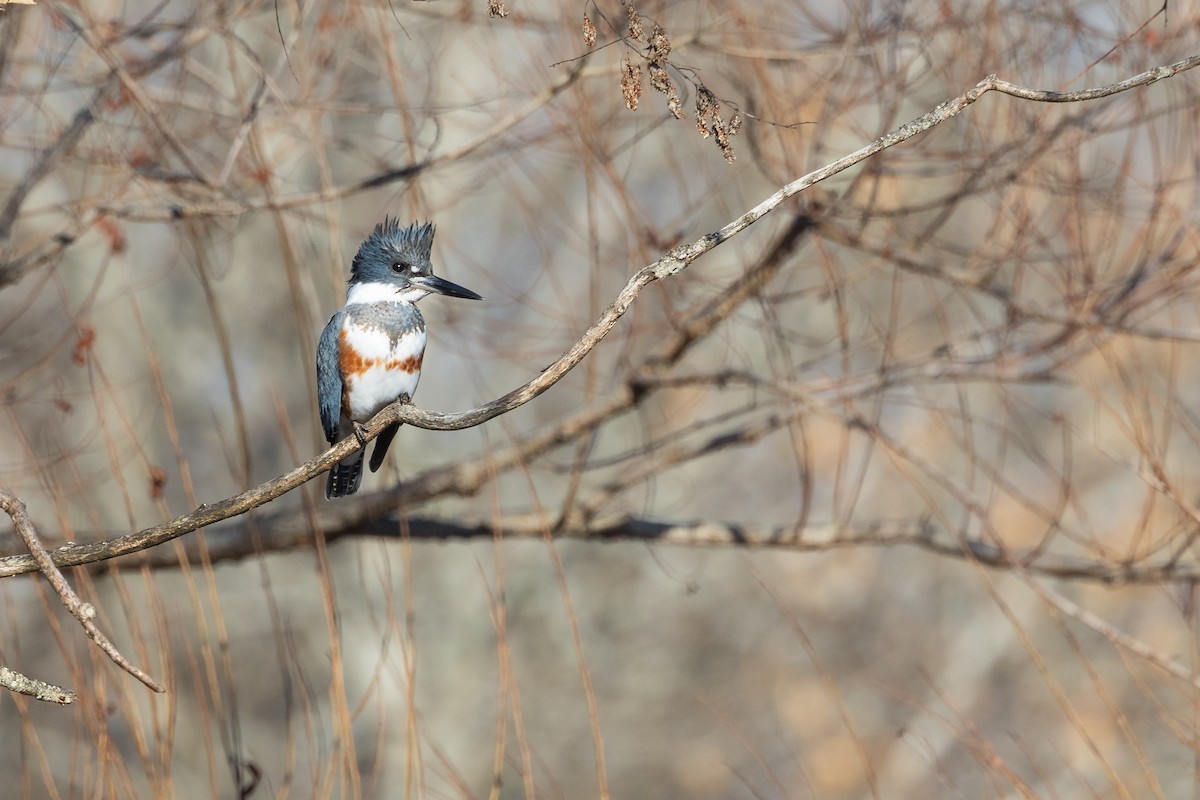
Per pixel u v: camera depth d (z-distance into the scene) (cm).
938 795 1630
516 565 2311
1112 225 1046
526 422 2128
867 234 1105
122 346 1942
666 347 1081
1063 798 1688
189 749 1991
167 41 1072
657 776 2314
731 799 2236
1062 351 1089
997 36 1002
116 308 1914
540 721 2308
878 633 2423
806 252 1230
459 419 595
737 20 987
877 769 2050
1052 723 2005
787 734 2233
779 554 2464
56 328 1180
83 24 990
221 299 2147
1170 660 951
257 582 2139
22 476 923
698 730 2331
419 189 1125
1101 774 1692
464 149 1007
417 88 1202
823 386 1077
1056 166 1023
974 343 1136
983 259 1065
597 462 1113
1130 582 1033
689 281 1114
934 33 1004
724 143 610
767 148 1036
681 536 1126
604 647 2380
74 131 1037
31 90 995
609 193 1142
